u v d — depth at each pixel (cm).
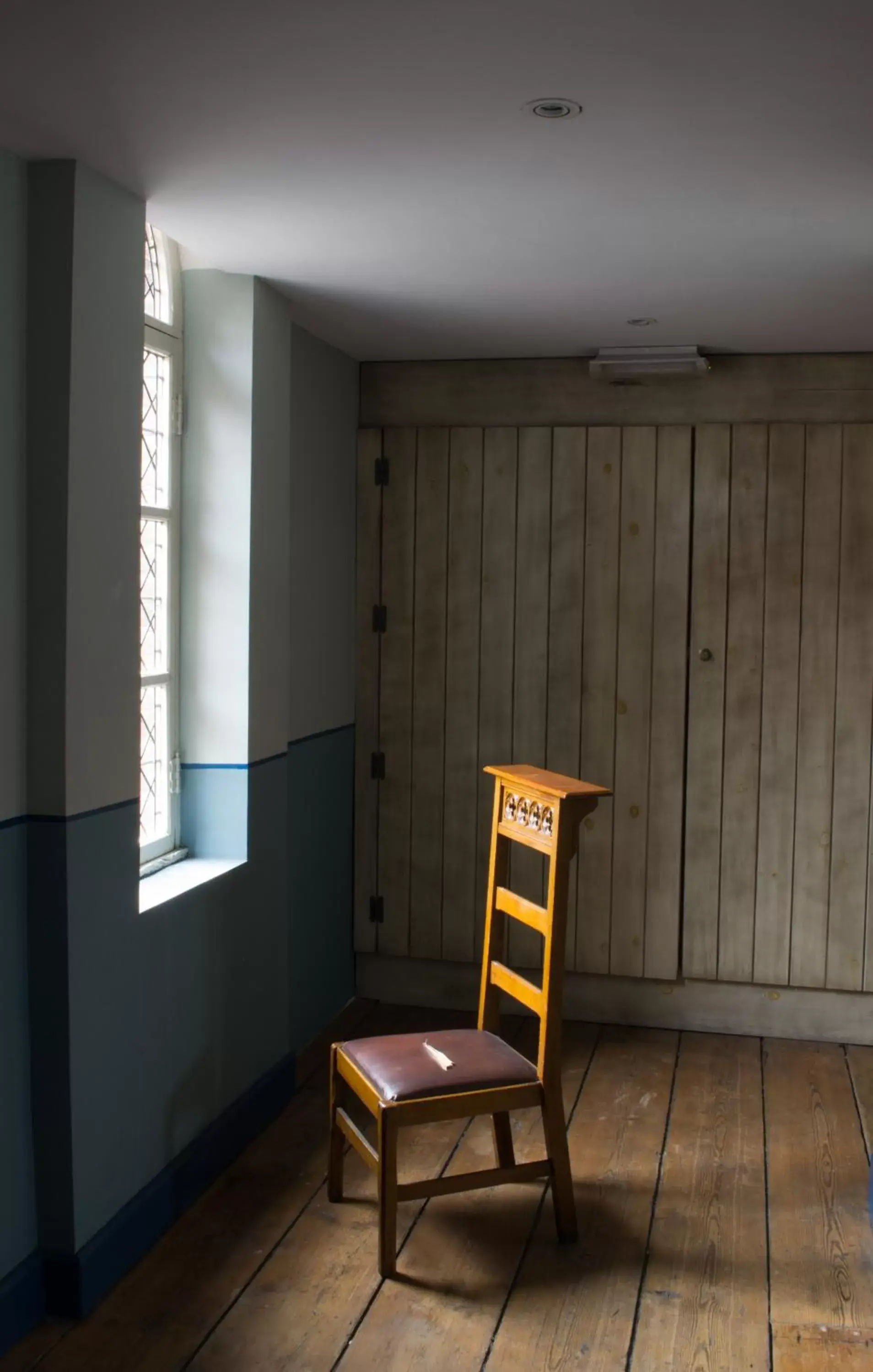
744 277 319
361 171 245
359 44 187
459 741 435
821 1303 255
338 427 418
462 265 312
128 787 266
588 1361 234
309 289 338
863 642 407
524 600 427
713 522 414
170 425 321
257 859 338
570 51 188
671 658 418
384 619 438
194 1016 300
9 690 236
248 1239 278
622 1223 288
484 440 427
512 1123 344
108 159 239
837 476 406
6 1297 234
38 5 175
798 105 208
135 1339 239
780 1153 327
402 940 444
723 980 423
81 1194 249
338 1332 242
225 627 327
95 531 250
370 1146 280
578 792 266
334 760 422
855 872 411
